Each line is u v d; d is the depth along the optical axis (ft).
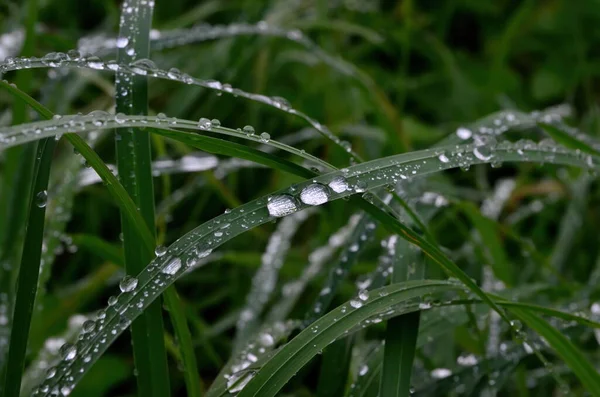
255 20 2.38
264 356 1.43
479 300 1.38
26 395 1.56
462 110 2.67
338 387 1.43
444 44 3.23
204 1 3.02
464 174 2.57
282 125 2.54
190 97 2.19
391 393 1.35
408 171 1.38
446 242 2.25
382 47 2.89
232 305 2.00
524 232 2.44
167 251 1.33
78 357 1.32
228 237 1.34
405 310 1.37
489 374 1.46
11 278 1.56
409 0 2.30
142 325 1.37
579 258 2.15
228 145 1.35
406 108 2.90
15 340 1.34
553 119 1.65
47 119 1.33
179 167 1.65
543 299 1.72
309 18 2.75
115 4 2.87
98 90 2.43
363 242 1.48
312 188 1.35
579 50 2.84
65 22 2.87
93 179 1.64
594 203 2.33
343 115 2.54
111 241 2.24
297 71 2.68
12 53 1.93
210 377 1.83
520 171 2.56
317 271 1.68
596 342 1.77
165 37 1.77
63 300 1.73
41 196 1.34
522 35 3.17
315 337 1.33
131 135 1.39
